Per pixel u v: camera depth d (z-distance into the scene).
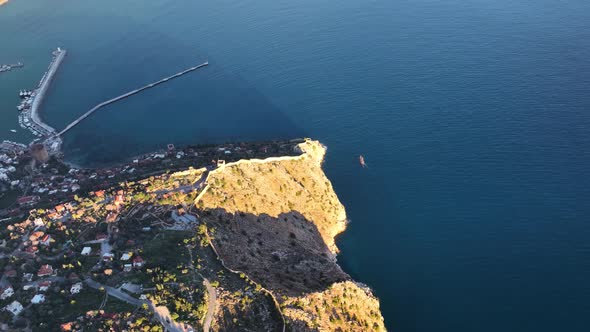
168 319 173.12
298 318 181.25
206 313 174.75
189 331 168.12
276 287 192.50
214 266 195.25
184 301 178.38
